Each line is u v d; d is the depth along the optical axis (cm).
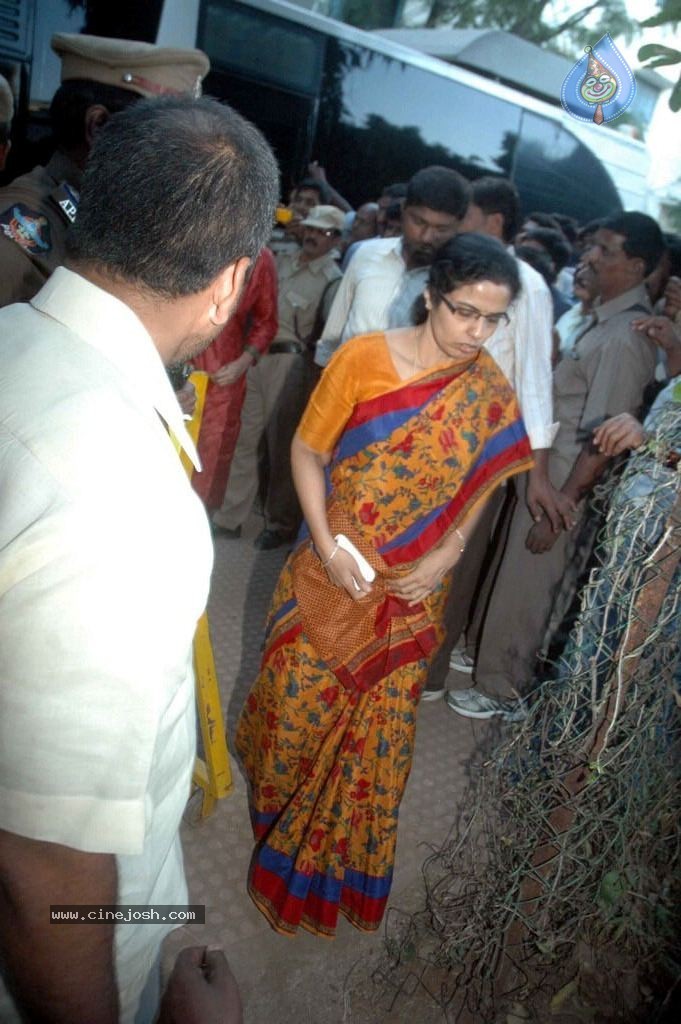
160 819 88
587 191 688
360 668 176
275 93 518
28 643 67
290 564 188
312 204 457
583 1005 182
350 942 194
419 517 175
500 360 239
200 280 79
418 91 570
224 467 353
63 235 170
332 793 179
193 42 475
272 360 367
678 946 185
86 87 175
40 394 72
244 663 289
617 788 171
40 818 69
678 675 176
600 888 176
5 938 75
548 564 273
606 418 252
